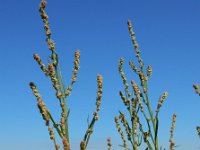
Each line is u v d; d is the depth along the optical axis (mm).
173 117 802
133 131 710
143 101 758
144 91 767
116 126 723
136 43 821
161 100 756
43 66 525
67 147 380
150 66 797
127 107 728
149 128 734
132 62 805
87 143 503
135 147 704
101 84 530
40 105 464
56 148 464
